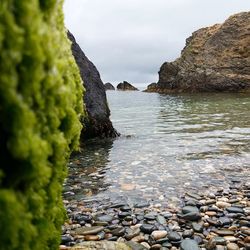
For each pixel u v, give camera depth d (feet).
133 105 128.06
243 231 20.49
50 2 8.51
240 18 188.65
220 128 59.31
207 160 37.60
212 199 26.18
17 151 6.82
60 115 8.92
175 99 148.87
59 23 10.11
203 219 22.52
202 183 29.94
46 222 9.28
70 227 21.57
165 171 33.76
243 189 28.43
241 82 169.27
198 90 184.96
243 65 175.22
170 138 51.70
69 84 10.12
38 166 7.45
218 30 191.42
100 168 35.37
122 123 72.95
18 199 7.40
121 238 20.16
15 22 6.81
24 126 6.86
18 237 7.24
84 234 20.47
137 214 23.50
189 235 20.24
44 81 7.88
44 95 8.05
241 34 183.62
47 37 7.57
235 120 68.90
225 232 20.48
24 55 6.99
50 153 8.55
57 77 8.27
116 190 28.58
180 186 29.25
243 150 41.96
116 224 22.03
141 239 19.99
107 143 48.93
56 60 8.36
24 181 7.78
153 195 27.20
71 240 19.62
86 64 52.49
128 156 40.52
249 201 25.79
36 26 7.09
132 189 28.73
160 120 75.56
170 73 217.36
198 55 195.83
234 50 181.37
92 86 51.57
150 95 202.59
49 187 9.59
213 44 190.49
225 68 179.11
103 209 24.67
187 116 80.94
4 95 6.57
